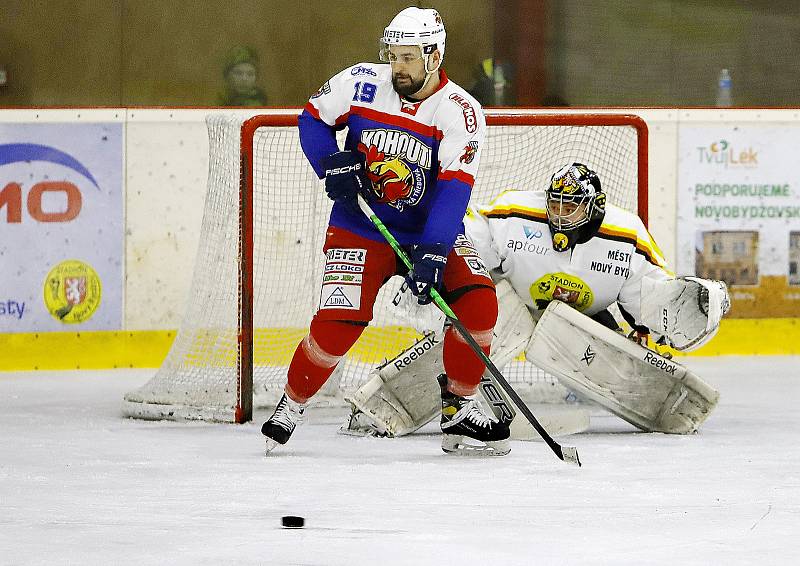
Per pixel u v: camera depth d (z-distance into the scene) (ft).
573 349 53.88
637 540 33.88
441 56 46.16
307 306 73.97
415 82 45.80
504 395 52.19
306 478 43.06
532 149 72.84
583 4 87.81
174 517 36.63
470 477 43.29
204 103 84.07
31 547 33.04
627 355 54.03
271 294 73.36
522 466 45.70
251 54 84.38
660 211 83.76
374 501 39.01
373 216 46.16
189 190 79.10
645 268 55.11
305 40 85.25
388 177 46.50
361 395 52.37
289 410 48.14
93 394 67.05
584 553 32.45
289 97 85.40
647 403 54.54
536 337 53.57
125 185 78.13
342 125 47.57
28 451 49.11
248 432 54.60
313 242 73.87
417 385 53.26
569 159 72.79
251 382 57.57
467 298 47.73
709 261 84.48
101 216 77.82
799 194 85.25
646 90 88.74
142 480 42.73
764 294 85.15
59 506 38.29
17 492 40.60
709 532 34.86
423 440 52.37
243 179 57.52
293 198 73.61
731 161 84.33
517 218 55.21
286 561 31.58
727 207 84.53
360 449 49.83
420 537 34.14
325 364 47.52
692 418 54.24
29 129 76.43
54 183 77.00
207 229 62.85
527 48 87.71
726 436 53.62
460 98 46.24
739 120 84.28
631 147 72.54
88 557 31.99
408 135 46.37
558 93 88.07
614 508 38.09
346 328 47.16
